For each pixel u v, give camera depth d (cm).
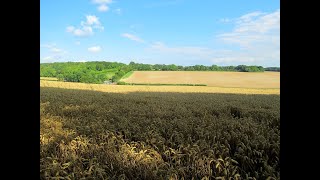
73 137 559
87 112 967
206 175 411
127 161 443
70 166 410
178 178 402
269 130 711
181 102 1480
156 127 673
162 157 485
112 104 1254
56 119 802
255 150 491
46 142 532
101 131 607
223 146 510
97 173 396
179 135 591
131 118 800
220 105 1324
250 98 2183
